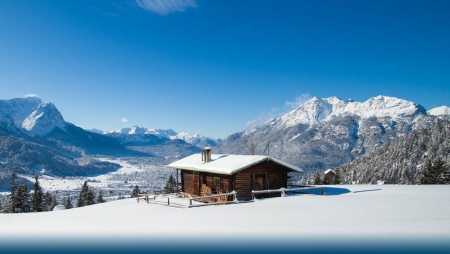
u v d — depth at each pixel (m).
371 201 22.66
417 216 16.84
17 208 60.38
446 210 18.39
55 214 26.84
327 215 17.83
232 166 28.31
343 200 23.72
